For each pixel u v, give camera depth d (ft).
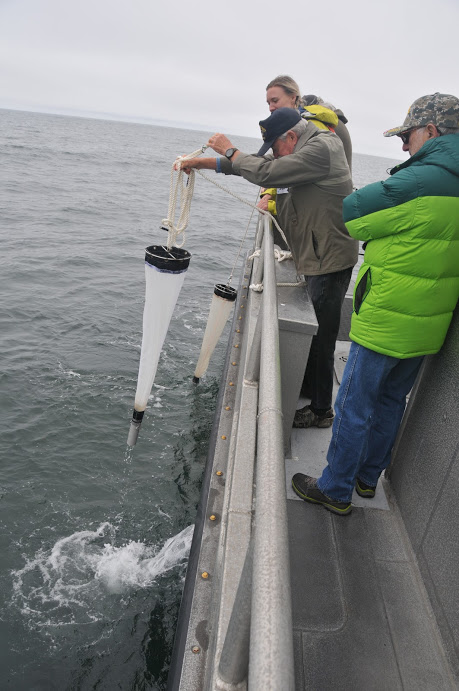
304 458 10.34
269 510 3.03
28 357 36.24
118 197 129.80
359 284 7.72
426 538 7.72
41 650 17.30
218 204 140.97
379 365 7.84
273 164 9.05
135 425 15.46
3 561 20.54
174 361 36.94
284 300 10.26
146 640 17.92
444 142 6.71
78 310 46.21
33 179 146.82
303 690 6.24
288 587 2.55
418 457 8.46
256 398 7.64
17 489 24.29
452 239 6.88
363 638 6.89
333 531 8.57
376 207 6.91
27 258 62.69
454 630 6.55
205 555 7.77
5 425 28.50
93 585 19.76
